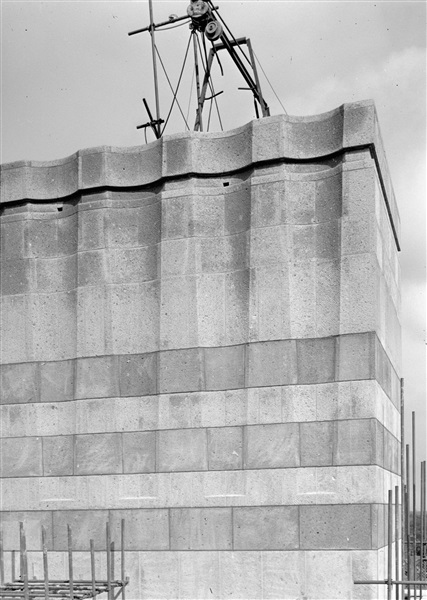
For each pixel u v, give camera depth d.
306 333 13.62
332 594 12.64
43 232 15.62
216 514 13.45
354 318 13.36
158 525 13.70
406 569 16.41
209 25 16.19
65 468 14.48
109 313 14.71
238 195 14.46
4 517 14.63
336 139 14.02
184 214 14.54
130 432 14.23
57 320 15.19
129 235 15.02
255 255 14.00
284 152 14.12
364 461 12.89
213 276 14.34
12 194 15.76
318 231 13.90
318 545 12.85
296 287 13.80
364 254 13.48
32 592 12.79
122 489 14.06
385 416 14.39
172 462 13.87
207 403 13.89
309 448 13.21
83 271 14.97
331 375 13.33
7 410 15.08
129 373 14.46
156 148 15.02
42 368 15.05
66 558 14.10
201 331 14.16
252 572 13.09
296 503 13.07
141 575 13.62
